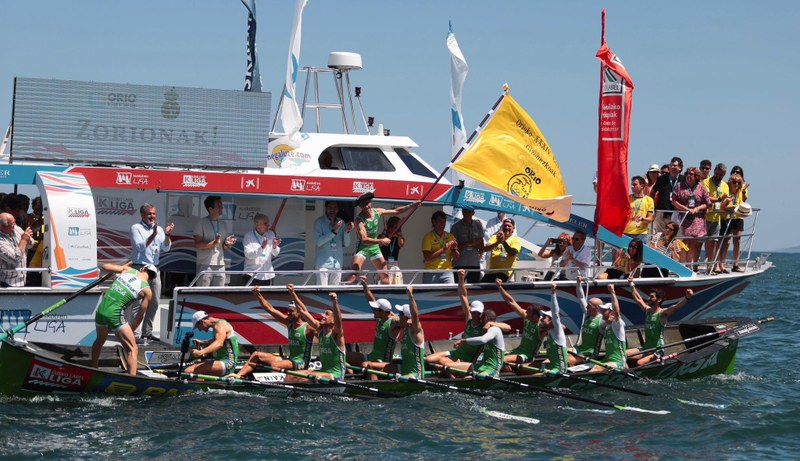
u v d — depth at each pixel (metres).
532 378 17.95
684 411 17.27
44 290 16.33
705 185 22.47
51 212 16.44
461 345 18.22
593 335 19.39
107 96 17.41
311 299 18.12
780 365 22.84
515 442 14.94
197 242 17.86
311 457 13.73
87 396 15.80
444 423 15.75
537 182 19.72
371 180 18.78
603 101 20.05
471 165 19.23
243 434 14.54
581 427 15.99
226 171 18.27
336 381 16.75
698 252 22.66
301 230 19.28
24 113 16.98
